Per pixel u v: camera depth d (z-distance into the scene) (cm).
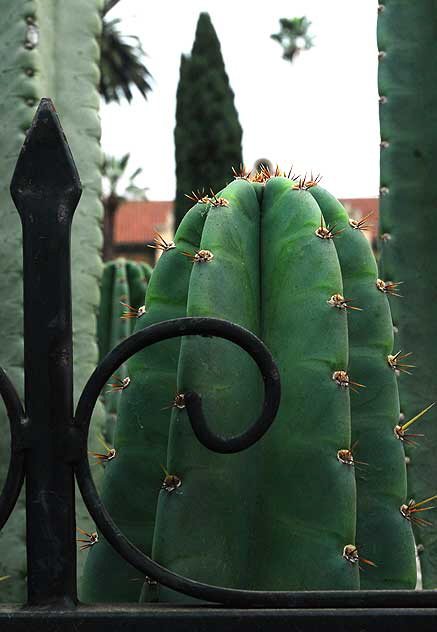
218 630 73
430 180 142
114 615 74
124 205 2092
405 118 144
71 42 154
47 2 151
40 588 76
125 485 101
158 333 76
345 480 95
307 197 101
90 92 155
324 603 75
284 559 95
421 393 136
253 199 102
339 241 106
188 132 812
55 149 77
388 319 105
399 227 142
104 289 256
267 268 101
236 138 817
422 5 146
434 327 139
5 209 140
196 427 77
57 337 77
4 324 136
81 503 138
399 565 103
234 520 95
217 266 96
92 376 76
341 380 96
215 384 94
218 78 815
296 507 95
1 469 133
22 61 144
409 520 104
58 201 77
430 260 140
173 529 93
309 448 95
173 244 102
